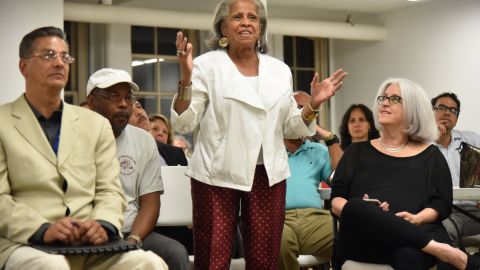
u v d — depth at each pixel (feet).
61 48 8.84
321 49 31.89
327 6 29.50
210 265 8.99
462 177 11.58
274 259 9.25
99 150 9.07
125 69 27.35
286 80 9.50
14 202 8.27
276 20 27.55
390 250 9.92
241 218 9.41
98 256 8.45
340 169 11.05
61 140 8.75
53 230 8.02
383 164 10.83
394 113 10.94
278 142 9.36
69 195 8.63
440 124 15.76
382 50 30.37
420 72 28.58
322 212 12.98
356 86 31.73
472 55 26.37
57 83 8.75
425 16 28.30
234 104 9.01
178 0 27.68
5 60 20.22
